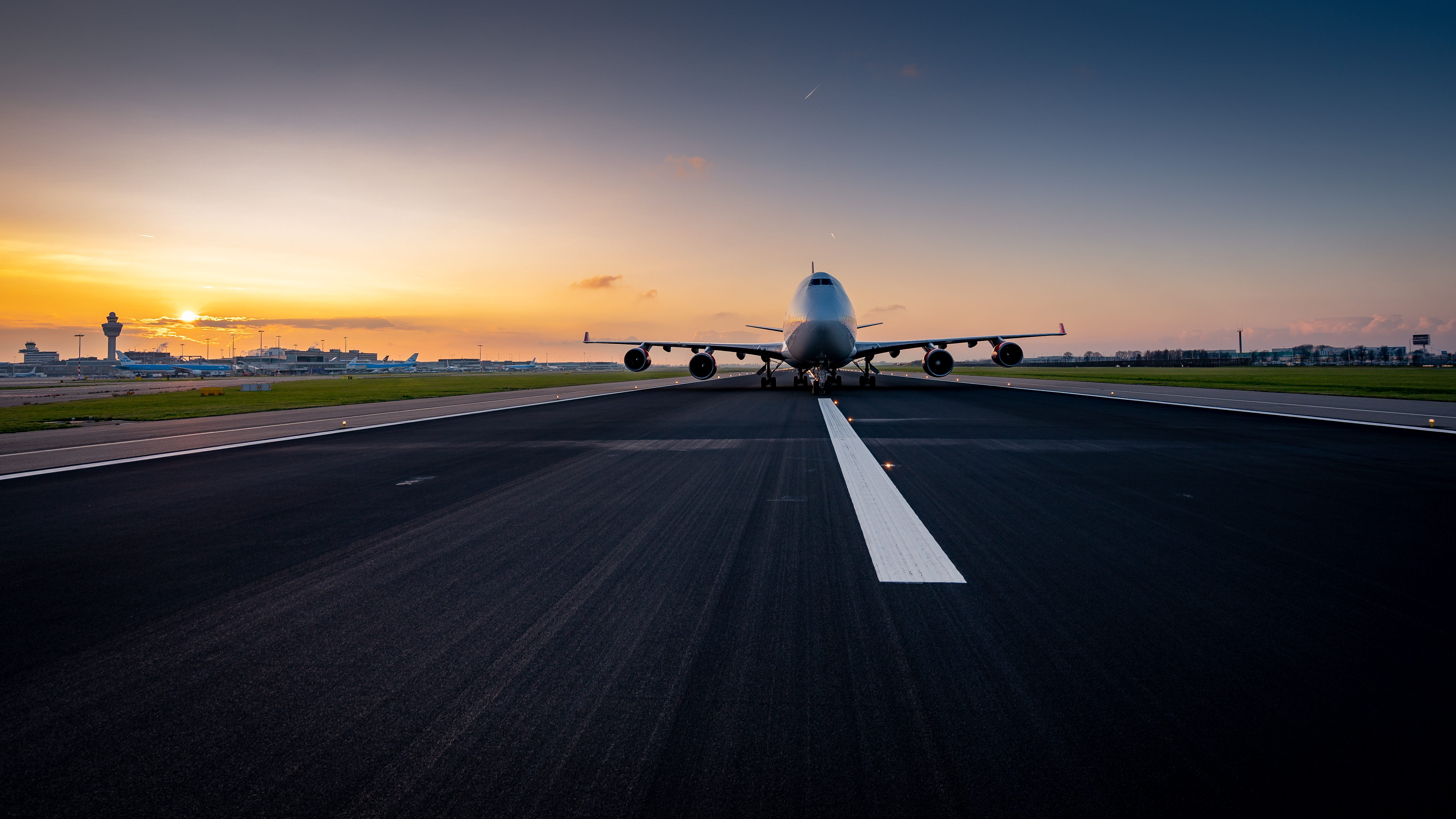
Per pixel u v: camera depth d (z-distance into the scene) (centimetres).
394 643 348
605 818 209
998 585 435
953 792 220
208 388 5075
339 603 410
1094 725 261
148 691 296
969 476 877
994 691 289
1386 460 1009
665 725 265
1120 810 211
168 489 827
